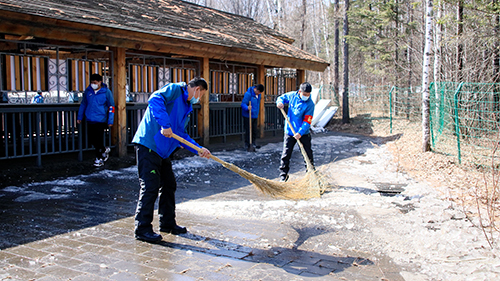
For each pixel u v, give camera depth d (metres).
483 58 13.56
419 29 21.30
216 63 12.02
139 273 3.41
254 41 12.61
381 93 24.06
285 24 37.41
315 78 42.72
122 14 8.90
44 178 7.02
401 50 24.38
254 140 11.40
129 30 7.98
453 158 9.78
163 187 4.50
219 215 5.27
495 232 4.61
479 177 7.83
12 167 7.14
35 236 4.26
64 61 8.01
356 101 23.84
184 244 4.16
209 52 10.30
